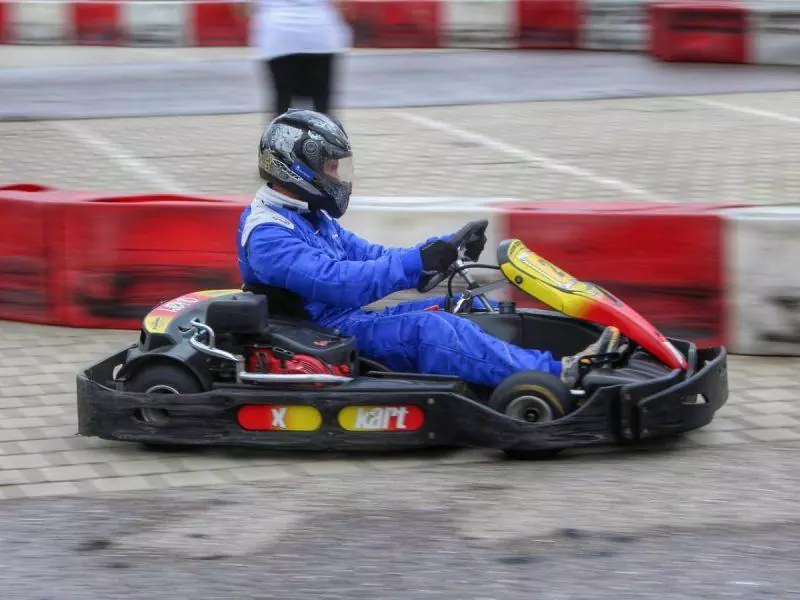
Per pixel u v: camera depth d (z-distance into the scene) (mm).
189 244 7969
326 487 5492
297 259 5930
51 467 5816
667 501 5238
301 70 11773
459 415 5672
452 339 5969
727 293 7469
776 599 4352
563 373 5879
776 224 7297
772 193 11336
